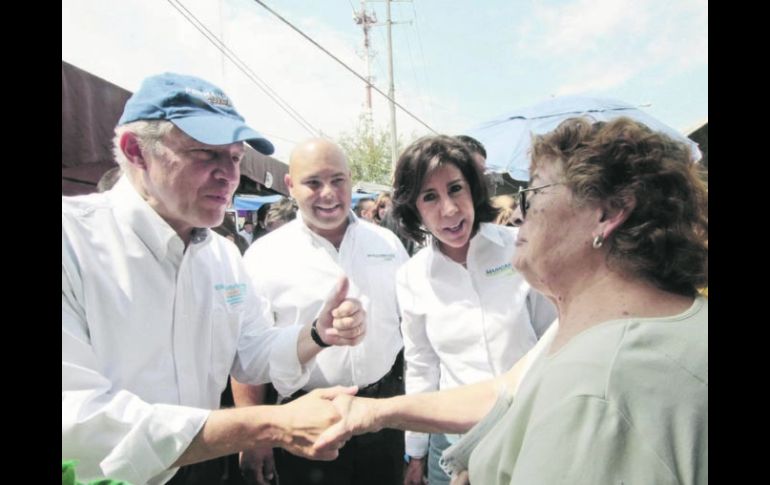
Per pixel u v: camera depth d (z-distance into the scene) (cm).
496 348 173
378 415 128
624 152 78
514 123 290
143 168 127
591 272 82
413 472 204
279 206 451
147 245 128
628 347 69
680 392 64
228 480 160
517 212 95
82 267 117
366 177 1934
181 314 137
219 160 130
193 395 142
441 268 183
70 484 75
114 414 108
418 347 196
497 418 112
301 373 161
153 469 110
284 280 200
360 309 154
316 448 124
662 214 75
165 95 125
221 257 160
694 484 61
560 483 65
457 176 166
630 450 63
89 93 277
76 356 112
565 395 69
